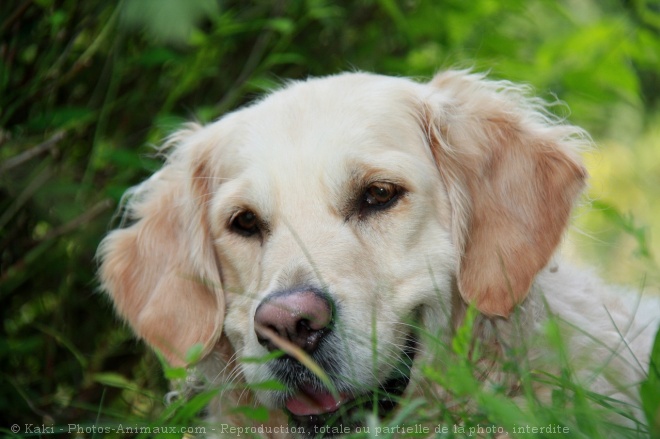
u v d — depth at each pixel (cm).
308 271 430
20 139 678
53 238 651
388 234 455
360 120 476
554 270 483
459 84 539
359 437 392
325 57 805
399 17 702
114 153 636
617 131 1198
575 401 381
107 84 716
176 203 548
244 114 520
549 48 729
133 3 530
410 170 465
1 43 639
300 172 463
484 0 741
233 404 507
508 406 344
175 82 733
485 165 493
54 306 711
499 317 464
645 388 373
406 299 448
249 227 485
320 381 429
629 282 715
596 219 812
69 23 670
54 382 683
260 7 757
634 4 773
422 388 453
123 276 554
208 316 514
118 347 701
